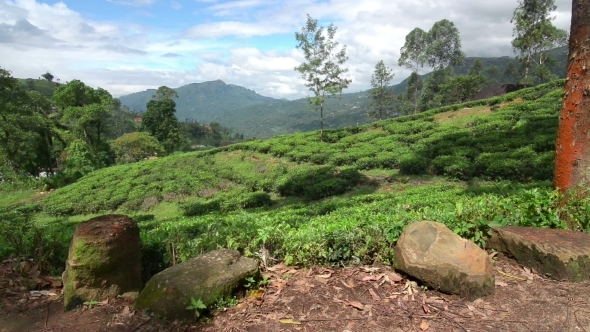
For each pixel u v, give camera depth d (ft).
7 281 12.82
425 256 11.45
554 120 57.21
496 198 17.40
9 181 97.81
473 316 10.05
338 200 43.91
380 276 12.21
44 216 63.31
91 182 78.23
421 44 156.35
